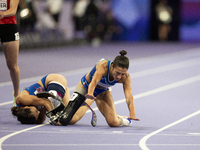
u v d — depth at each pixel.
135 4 47.09
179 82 19.22
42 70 22.94
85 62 27.17
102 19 43.19
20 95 10.54
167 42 47.34
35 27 36.62
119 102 14.17
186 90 17.00
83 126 10.48
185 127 10.40
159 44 44.19
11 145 8.30
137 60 28.78
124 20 46.78
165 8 47.91
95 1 41.44
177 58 30.39
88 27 41.38
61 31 39.97
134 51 35.75
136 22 47.47
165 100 14.66
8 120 11.06
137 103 14.03
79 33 41.81
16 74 12.29
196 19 48.16
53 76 11.21
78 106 10.53
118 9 46.47
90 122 11.11
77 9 40.50
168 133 9.65
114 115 10.34
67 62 27.09
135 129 10.14
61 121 10.33
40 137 9.02
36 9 36.09
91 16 41.22
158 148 8.22
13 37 12.09
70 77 20.38
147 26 48.22
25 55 31.55
